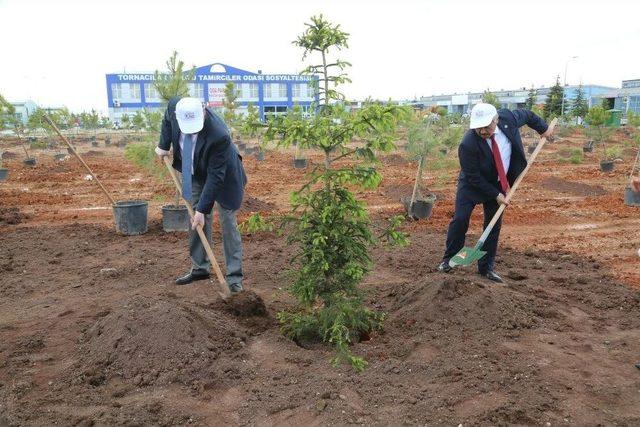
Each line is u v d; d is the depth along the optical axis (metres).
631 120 21.25
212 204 4.68
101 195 12.01
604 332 4.41
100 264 6.36
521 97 60.78
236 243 5.21
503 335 4.21
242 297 4.71
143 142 8.19
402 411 3.18
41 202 11.04
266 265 6.28
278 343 4.09
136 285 5.61
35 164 18.44
